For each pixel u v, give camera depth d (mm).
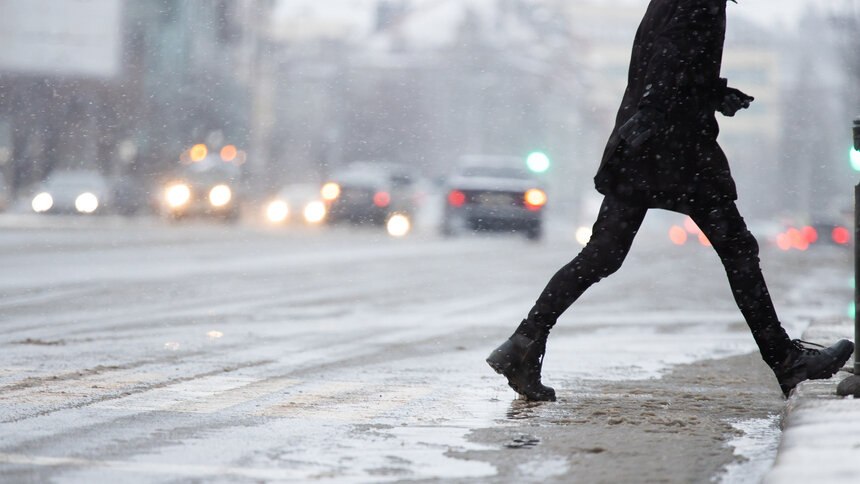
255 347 22031
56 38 123125
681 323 28000
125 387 16609
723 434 13242
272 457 11953
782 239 130625
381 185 100938
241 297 33188
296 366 19406
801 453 10500
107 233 65750
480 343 23500
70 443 12523
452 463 11688
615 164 14664
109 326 25297
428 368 19406
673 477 11055
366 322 27484
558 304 15062
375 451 12273
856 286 13711
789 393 15062
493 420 14172
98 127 124750
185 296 33000
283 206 109438
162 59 129000
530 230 78688
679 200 14609
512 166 81562
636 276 46031
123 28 125312
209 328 25281
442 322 27781
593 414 14586
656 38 14195
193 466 11484
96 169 124312
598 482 10859
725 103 14555
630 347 22797
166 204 96688
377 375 18453
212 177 98625
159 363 19375
